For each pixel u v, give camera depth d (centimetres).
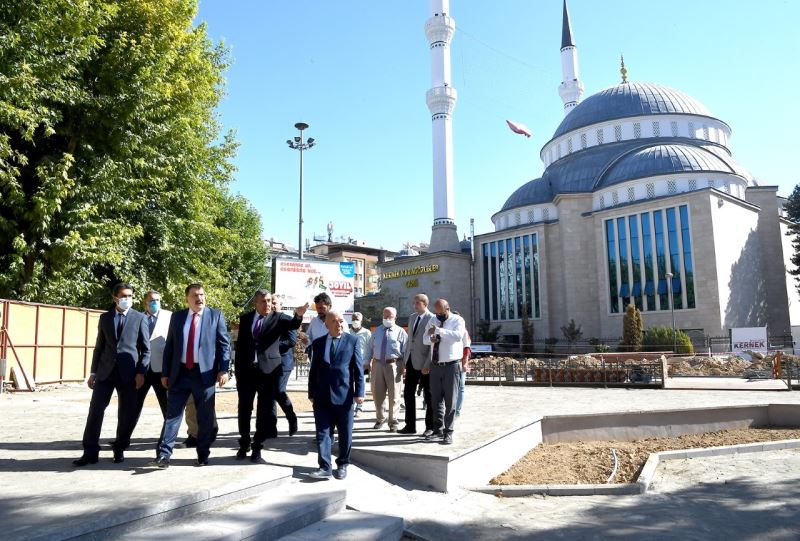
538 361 2512
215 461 616
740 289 4503
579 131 6181
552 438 1012
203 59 2281
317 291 2333
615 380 1883
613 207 4906
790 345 4125
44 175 1583
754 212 4922
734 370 2400
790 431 1105
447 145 6519
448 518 580
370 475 661
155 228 2045
